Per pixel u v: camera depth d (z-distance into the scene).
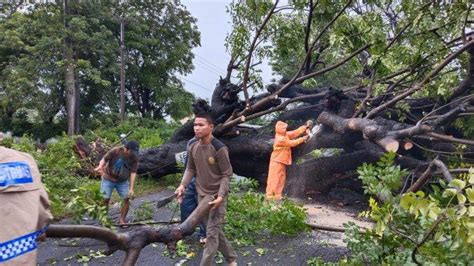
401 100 8.20
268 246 6.15
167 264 5.57
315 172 9.02
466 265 3.00
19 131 29.44
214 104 9.64
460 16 6.86
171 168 10.68
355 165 8.69
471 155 8.15
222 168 4.61
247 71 9.03
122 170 6.77
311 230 6.82
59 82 27.81
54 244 6.48
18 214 2.01
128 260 2.86
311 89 9.99
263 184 10.30
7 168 2.04
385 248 3.56
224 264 5.54
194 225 3.16
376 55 7.61
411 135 6.84
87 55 30.62
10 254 1.97
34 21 27.27
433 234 3.23
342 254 5.78
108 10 31.78
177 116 35.59
